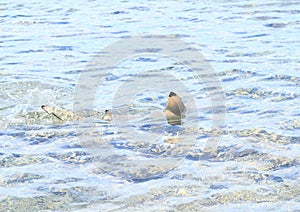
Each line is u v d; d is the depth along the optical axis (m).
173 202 7.48
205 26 20.69
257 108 11.33
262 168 8.50
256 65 14.68
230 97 12.13
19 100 12.26
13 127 10.63
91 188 8.00
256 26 20.25
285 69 14.12
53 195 7.80
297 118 10.63
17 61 16.08
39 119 11.07
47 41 18.94
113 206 7.42
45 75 14.35
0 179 8.37
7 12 25.17
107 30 20.58
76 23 22.22
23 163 8.98
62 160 9.08
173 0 27.36
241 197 7.57
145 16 23.33
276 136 9.77
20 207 7.46
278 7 23.81
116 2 27.36
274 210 7.18
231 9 24.02
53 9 25.70
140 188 7.95
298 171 8.34
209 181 8.10
